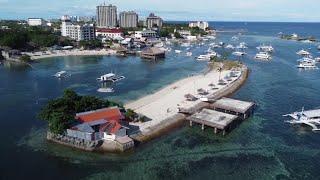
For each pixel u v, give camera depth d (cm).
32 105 12938
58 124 9175
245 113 11788
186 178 7819
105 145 9069
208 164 8481
